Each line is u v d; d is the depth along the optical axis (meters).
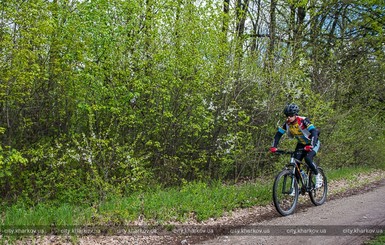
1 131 7.20
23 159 7.08
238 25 11.27
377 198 8.81
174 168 9.87
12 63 7.47
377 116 16.77
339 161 15.05
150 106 9.43
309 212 7.41
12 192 8.20
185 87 9.56
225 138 9.88
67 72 8.41
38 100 8.59
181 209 7.05
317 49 14.80
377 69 15.77
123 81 8.90
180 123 9.73
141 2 9.23
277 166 10.92
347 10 17.52
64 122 9.01
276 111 11.17
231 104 10.47
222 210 7.33
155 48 9.20
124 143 9.16
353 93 15.53
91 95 8.58
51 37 8.27
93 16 8.23
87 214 6.44
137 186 8.82
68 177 8.22
